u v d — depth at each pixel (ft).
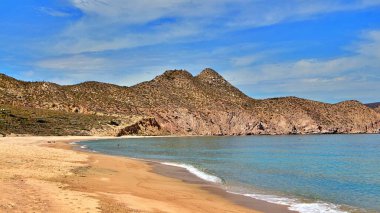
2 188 55.83
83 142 290.76
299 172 117.29
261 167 130.21
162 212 51.44
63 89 556.92
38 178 70.95
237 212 56.13
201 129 612.70
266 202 64.90
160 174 100.42
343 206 64.64
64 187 63.36
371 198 73.15
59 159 114.21
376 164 150.82
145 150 219.20
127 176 89.71
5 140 243.60
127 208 51.39
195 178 94.22
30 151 135.13
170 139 416.05
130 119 495.00
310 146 298.97
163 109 611.88
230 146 284.41
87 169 94.63
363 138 499.10
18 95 478.59
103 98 586.45
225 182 88.63
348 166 141.90
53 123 394.93
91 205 50.37
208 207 58.29
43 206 46.91
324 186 88.33
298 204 64.23
